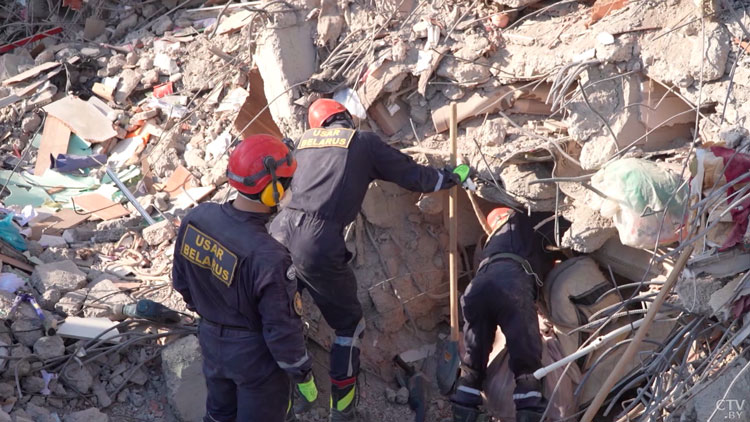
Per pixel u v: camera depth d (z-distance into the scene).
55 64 6.38
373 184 4.88
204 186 5.48
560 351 4.58
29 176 5.70
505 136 4.48
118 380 4.35
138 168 5.73
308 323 4.81
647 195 3.78
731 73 3.80
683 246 3.53
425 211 4.85
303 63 4.95
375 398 4.80
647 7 4.26
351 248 4.91
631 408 4.26
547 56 4.37
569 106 4.23
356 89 4.78
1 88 6.29
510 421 4.64
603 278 4.66
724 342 3.98
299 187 4.21
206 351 3.63
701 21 4.08
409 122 4.83
